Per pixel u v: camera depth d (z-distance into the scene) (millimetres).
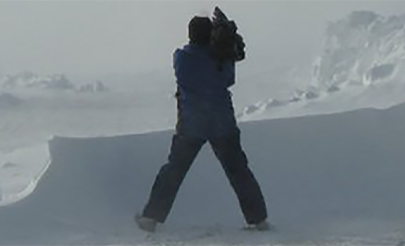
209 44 11562
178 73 11492
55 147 12352
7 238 11227
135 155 12555
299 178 12438
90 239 11258
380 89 18250
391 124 12844
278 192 12328
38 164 17203
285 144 12727
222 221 12016
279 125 12891
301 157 12609
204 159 12531
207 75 11438
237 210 12164
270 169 12531
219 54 11445
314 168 12500
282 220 11891
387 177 12336
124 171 12406
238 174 11469
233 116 11562
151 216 11492
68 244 11102
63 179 12062
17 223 11445
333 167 12492
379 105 17172
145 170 12461
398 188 12203
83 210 11836
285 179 12438
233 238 11234
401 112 12977
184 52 11531
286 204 12188
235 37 11578
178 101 11578
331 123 12898
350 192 12234
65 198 11891
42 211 11680
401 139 12680
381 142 12672
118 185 12281
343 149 12641
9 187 14969
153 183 12109
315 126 12867
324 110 17672
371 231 11289
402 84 18219
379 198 12109
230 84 11641
